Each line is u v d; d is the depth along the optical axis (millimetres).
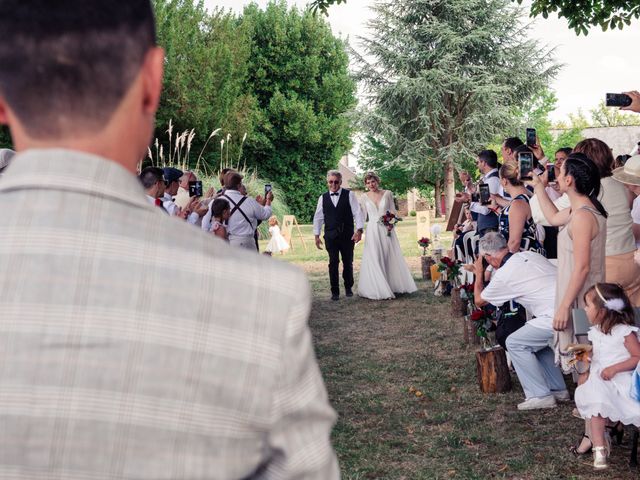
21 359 814
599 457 4234
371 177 11336
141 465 818
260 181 23719
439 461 4551
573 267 4598
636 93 5352
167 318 848
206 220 8336
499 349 6027
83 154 882
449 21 38812
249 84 38906
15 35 857
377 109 39281
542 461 4457
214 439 847
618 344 4164
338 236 11344
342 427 5281
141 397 822
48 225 856
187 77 28734
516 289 5500
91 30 867
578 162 4543
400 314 9797
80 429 806
